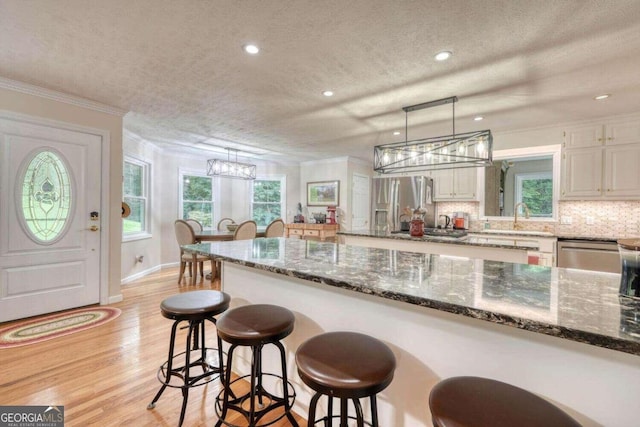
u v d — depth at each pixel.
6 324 2.73
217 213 6.47
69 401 1.72
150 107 3.28
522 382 0.95
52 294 2.99
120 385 1.88
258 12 1.68
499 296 1.00
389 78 2.50
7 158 2.69
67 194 3.05
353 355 1.06
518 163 4.63
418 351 1.17
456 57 2.15
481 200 4.64
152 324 2.83
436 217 5.11
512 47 2.01
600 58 2.14
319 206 6.72
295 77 2.50
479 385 0.87
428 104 3.05
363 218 6.82
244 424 1.56
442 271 1.38
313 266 1.48
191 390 1.85
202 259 4.50
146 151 4.93
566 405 0.88
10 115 2.67
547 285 1.14
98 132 3.22
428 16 1.70
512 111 3.30
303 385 1.62
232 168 5.34
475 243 2.85
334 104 3.12
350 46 2.03
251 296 1.93
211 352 2.31
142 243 4.86
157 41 1.99
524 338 0.95
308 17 1.72
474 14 1.68
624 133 3.46
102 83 2.67
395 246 3.45
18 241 2.78
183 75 2.49
